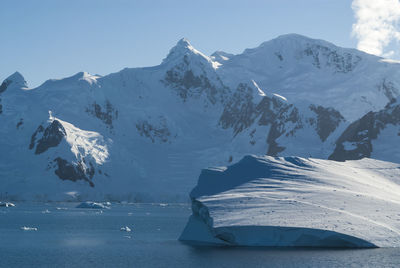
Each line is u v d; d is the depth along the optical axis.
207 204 116.62
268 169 135.62
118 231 169.75
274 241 106.19
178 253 108.62
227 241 108.94
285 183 128.50
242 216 109.88
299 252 103.19
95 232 165.12
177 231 171.00
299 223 106.88
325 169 139.00
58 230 172.50
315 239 105.12
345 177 135.88
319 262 94.81
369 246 103.88
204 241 124.44
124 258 106.62
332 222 108.19
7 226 187.25
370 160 159.50
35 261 104.62
